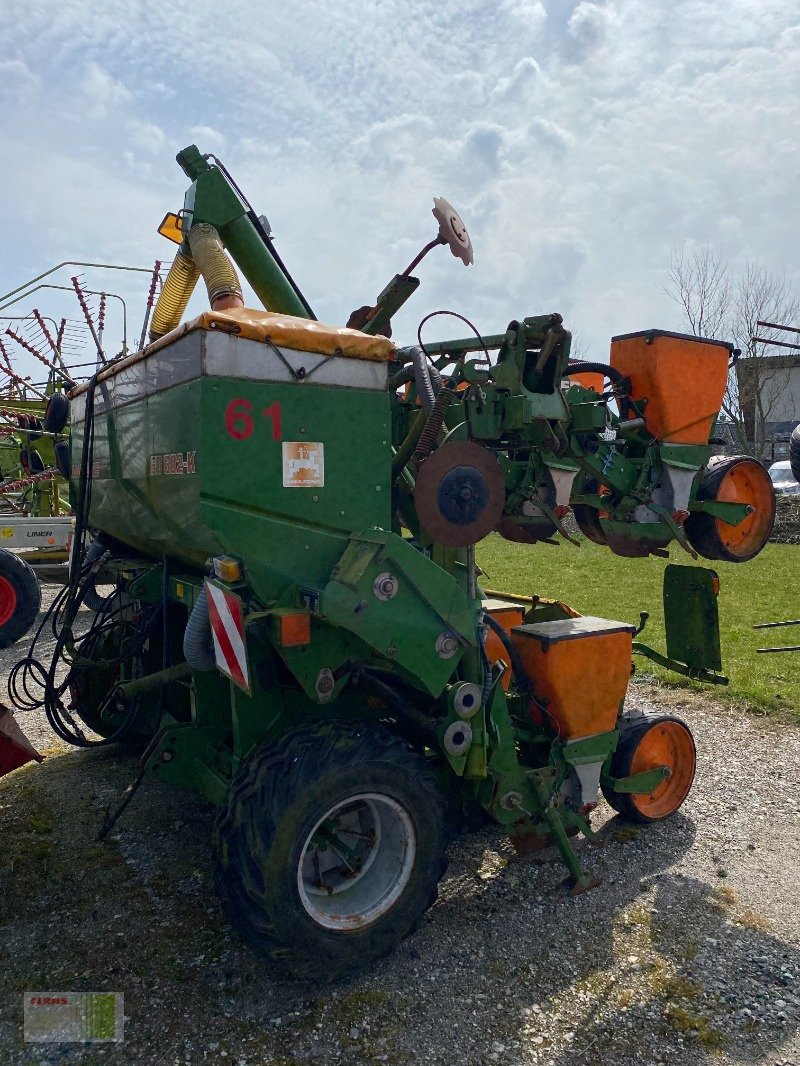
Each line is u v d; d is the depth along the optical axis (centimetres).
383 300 385
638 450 390
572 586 1291
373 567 292
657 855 388
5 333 878
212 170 407
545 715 368
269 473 288
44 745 543
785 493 2289
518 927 327
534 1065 254
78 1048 259
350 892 300
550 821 351
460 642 315
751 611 1041
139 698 413
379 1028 269
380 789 291
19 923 328
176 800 446
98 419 416
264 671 315
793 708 611
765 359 2591
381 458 313
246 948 312
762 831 414
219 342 276
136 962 303
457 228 365
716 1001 283
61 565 966
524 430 347
